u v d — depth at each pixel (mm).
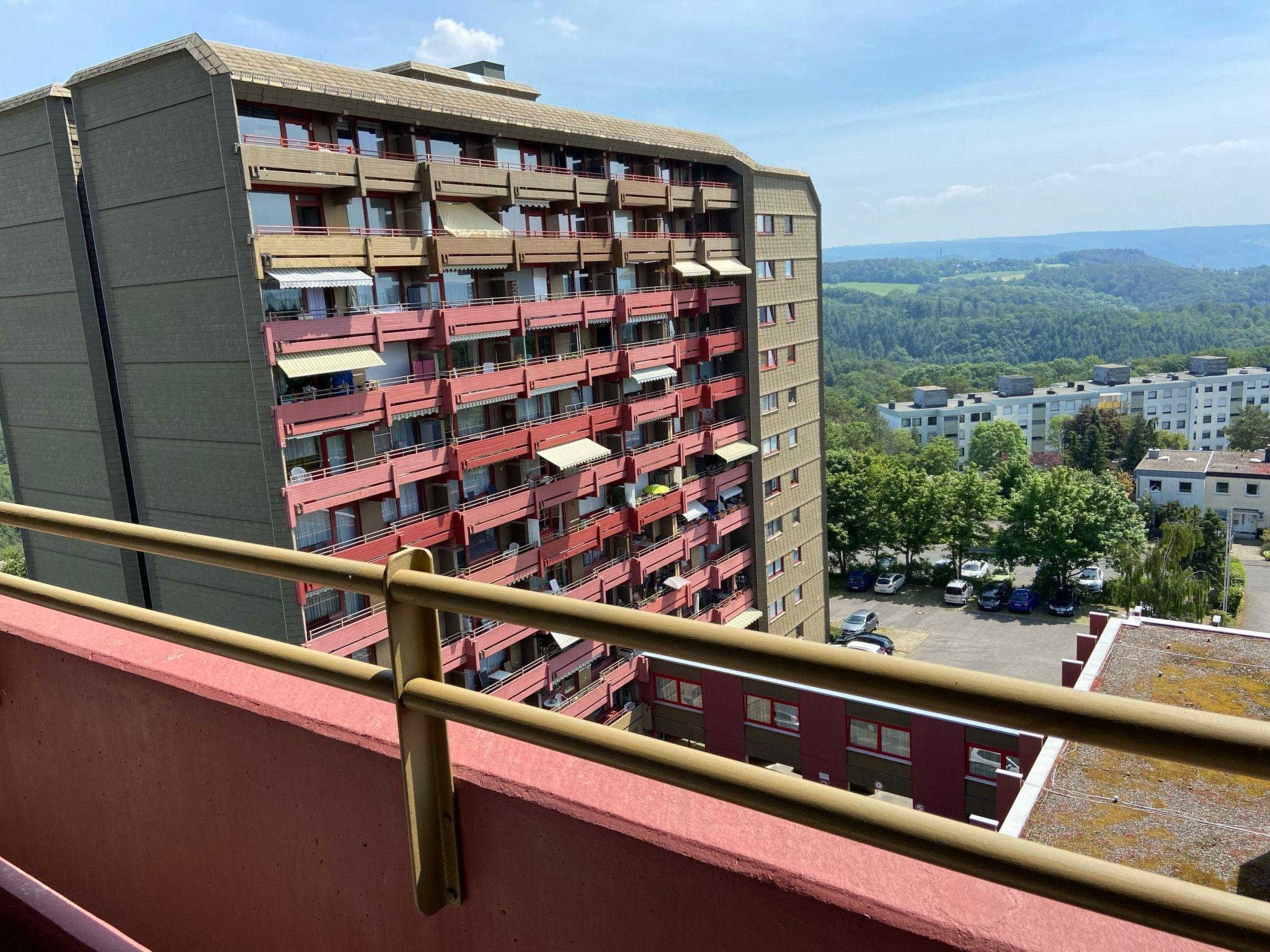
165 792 2105
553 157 26734
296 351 18438
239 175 17156
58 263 20562
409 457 21250
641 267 30266
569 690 26391
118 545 1990
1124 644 14555
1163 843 9109
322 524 20266
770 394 35688
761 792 1164
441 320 21219
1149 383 133000
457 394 21906
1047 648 47281
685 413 33281
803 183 36812
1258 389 131375
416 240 20922
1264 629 54812
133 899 2250
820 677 1108
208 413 19078
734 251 33000
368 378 21344
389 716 1753
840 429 115125
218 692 1943
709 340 32281
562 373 25375
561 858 1464
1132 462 95125
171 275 18672
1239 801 9727
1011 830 9609
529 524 25609
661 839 1346
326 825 1788
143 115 18109
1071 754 10859
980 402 128750
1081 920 1113
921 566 60750
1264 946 887
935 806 19219
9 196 21109
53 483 22922
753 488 35156
